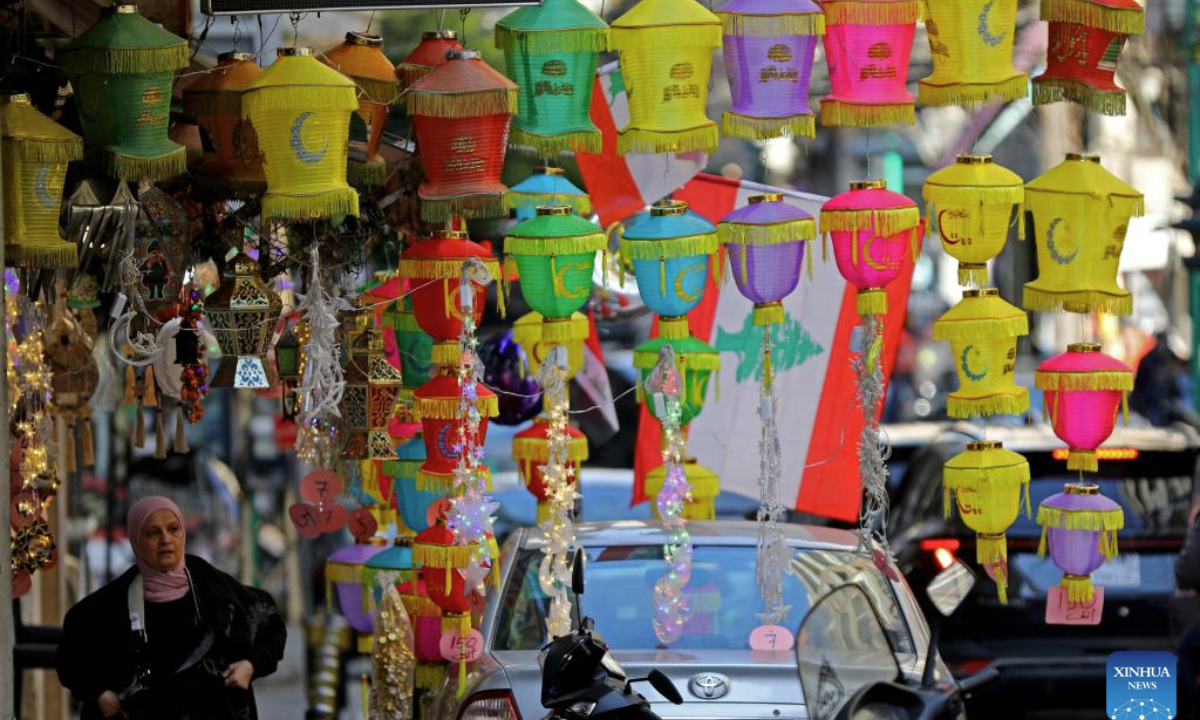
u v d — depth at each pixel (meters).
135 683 17.44
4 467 15.73
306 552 40.78
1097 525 19.33
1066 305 18.55
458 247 18.98
